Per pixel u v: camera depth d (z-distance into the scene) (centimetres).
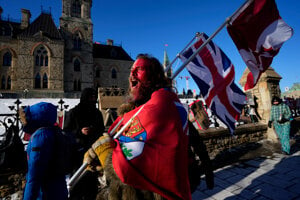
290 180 294
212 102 222
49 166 148
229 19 198
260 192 263
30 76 2734
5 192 253
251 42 224
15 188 261
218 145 473
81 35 3272
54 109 169
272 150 469
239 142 525
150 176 72
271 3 225
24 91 2648
